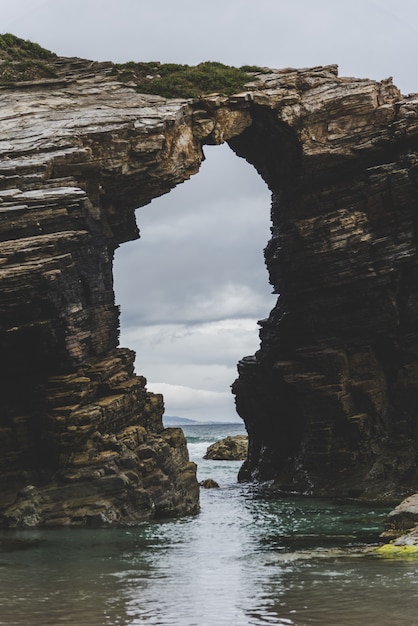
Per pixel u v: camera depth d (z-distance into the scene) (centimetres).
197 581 2394
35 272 3725
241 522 3941
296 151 5381
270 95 5203
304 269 5534
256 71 5538
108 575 2522
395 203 5309
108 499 3875
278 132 5350
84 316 4088
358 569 2488
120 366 4397
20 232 3962
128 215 4928
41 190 4112
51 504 3831
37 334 3866
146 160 4631
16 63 5281
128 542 3306
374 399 5325
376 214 5381
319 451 5394
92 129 4531
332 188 5516
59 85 5112
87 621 1861
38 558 2902
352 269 5375
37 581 2416
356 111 5375
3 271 3716
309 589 2194
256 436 6247
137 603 2067
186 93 5100
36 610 1984
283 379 5609
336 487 5262
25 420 4012
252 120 5309
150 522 3916
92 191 4450
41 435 3997
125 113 4716
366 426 5328
